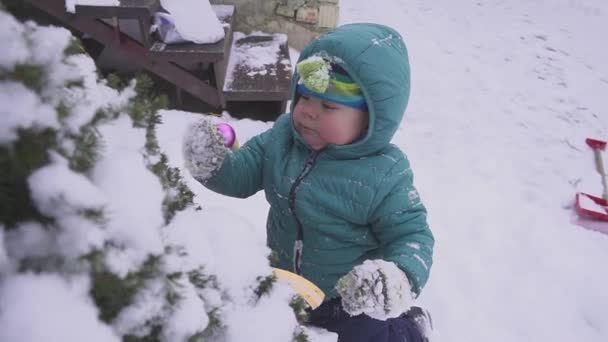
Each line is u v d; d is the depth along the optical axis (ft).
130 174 2.02
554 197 10.62
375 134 4.51
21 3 2.01
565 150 12.27
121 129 2.17
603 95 14.89
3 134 1.66
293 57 12.82
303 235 4.91
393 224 4.54
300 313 2.94
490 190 10.38
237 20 12.62
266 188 5.07
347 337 4.83
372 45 4.32
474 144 11.81
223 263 2.56
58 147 1.78
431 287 7.94
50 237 1.75
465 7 19.29
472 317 7.60
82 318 1.70
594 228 9.92
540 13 19.72
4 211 1.72
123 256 1.90
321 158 4.76
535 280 8.41
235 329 2.45
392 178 4.62
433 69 14.67
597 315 7.99
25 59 1.72
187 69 11.09
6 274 1.70
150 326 2.02
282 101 10.66
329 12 12.93
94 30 9.73
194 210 2.73
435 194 9.98
